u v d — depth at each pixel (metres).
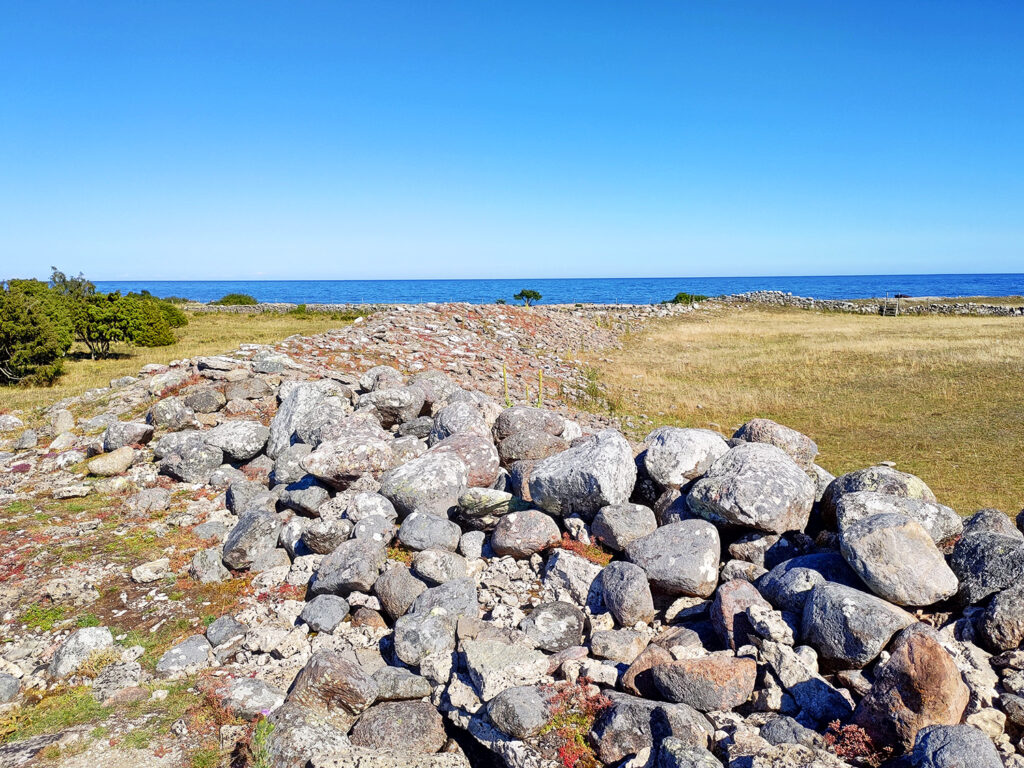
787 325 46.81
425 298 154.38
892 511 7.71
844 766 4.99
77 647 8.02
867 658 6.08
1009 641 6.07
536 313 38.72
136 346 37.50
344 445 11.21
